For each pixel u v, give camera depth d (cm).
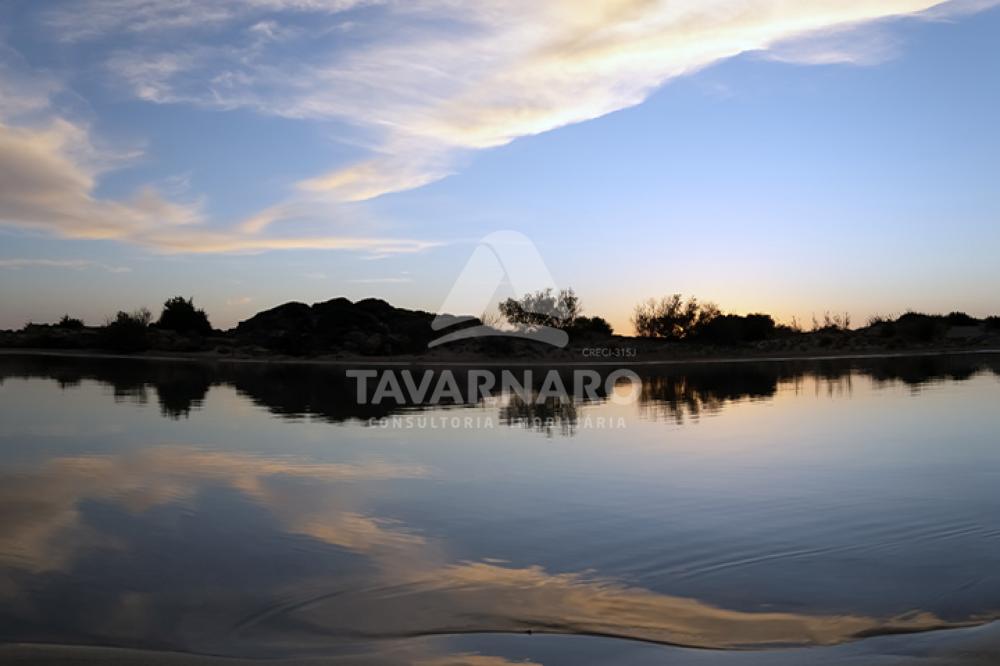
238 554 695
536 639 518
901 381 2559
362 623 545
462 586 618
